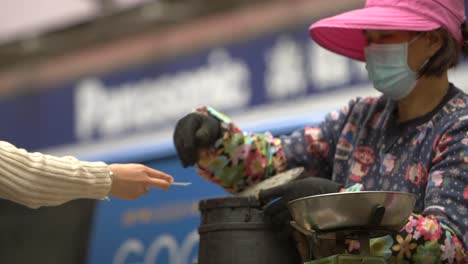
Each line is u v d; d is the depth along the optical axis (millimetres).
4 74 12438
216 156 5574
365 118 5539
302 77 9742
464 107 5023
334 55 9508
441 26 4984
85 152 11422
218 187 7672
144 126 11008
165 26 11148
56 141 11781
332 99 9430
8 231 6566
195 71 10773
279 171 5750
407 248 4480
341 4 9594
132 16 11422
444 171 4758
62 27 12008
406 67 5074
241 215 4805
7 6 12438
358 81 9234
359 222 4117
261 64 10188
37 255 6422
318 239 4547
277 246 4762
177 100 10828
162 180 4781
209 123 5457
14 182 4305
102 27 11656
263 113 10016
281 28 10102
